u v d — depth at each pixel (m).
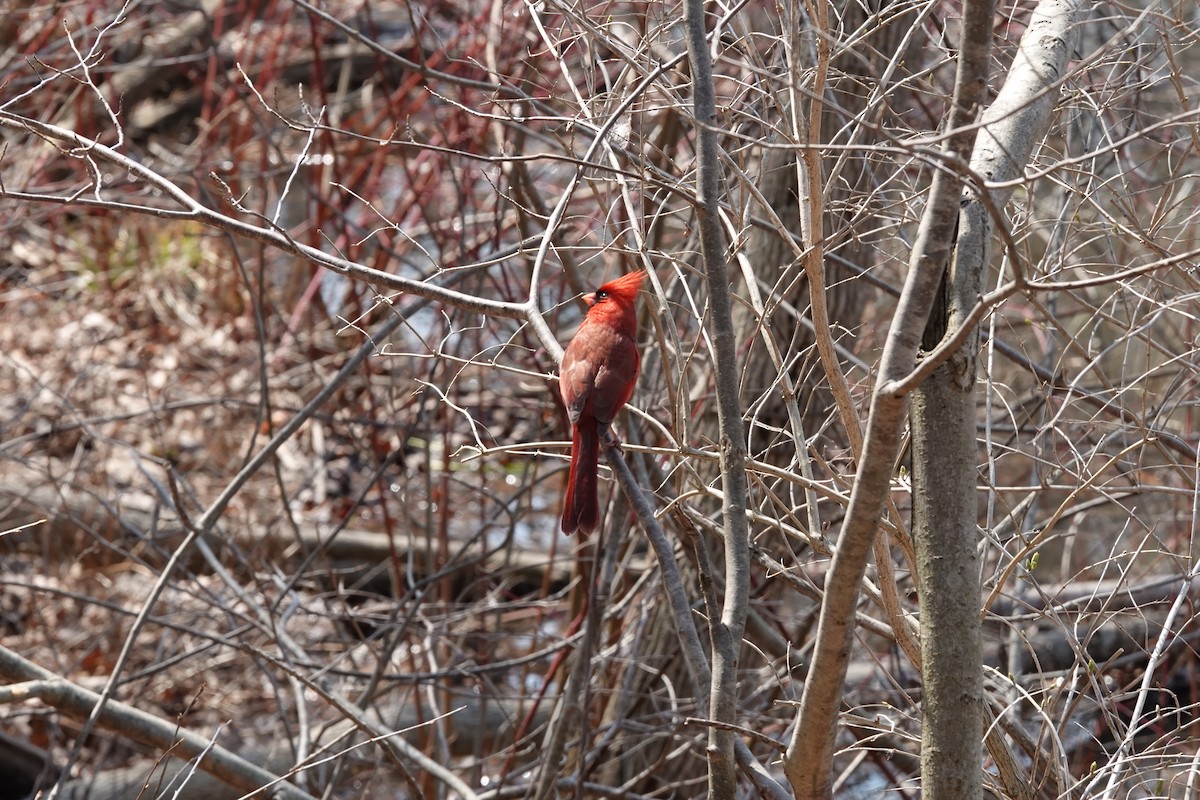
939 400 4.40
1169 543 10.56
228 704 11.27
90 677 11.30
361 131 16.38
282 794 6.96
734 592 4.58
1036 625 8.59
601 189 9.89
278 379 15.95
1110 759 5.38
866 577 6.03
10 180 16.61
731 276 8.94
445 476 10.14
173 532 12.43
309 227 15.54
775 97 5.31
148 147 20.14
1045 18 4.98
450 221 13.00
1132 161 7.71
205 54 16.33
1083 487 5.46
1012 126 4.63
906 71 6.97
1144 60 6.29
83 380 14.20
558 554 12.71
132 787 9.73
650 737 8.27
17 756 10.07
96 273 17.88
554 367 9.33
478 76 12.88
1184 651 9.47
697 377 9.69
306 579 12.16
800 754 4.29
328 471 14.34
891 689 8.64
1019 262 3.31
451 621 10.03
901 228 7.24
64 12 15.84
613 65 9.07
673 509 5.07
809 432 8.68
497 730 10.69
